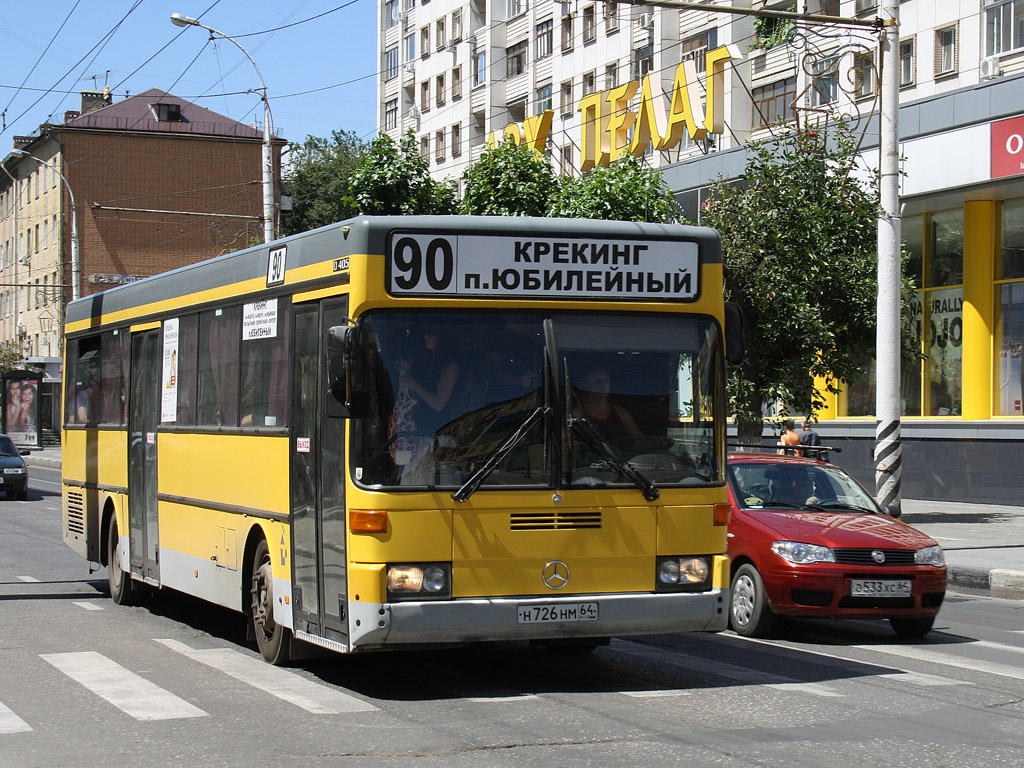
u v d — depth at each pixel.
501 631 7.47
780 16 16.00
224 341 10.15
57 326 64.50
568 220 7.95
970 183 22.11
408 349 7.60
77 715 7.37
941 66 28.55
